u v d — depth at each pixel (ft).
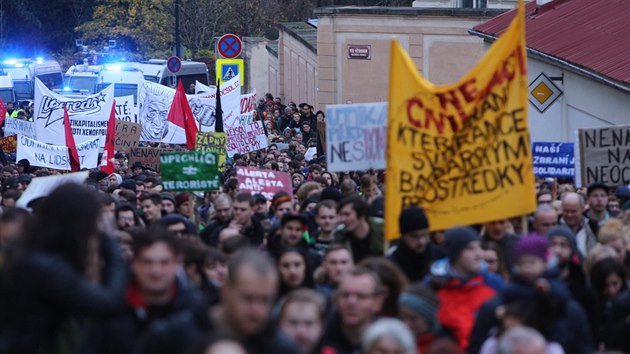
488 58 45.37
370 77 177.68
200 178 60.54
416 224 42.04
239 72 140.46
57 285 27.27
